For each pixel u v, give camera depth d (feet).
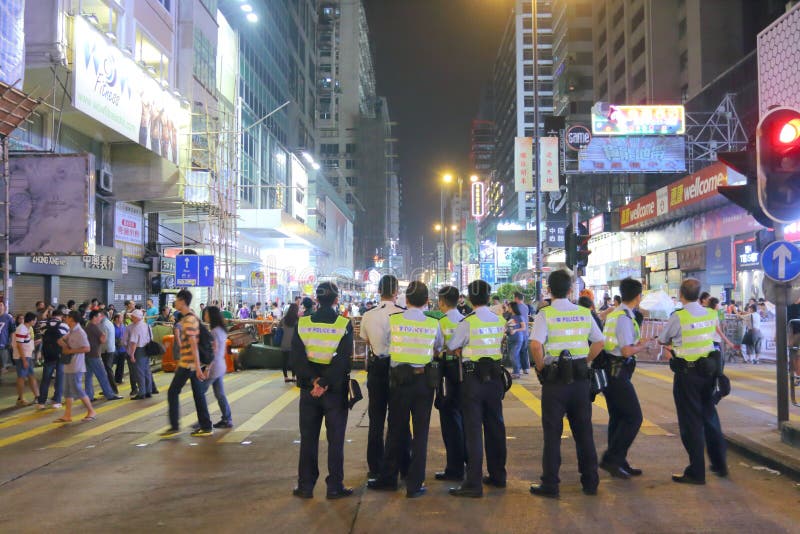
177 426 28.48
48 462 23.27
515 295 46.60
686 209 88.84
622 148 86.79
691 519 16.47
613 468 20.54
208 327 29.43
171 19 78.89
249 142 145.28
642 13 188.65
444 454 23.93
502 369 19.45
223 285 93.81
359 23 409.69
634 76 196.03
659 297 50.34
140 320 38.50
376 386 20.49
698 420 19.69
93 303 53.62
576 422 18.84
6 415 33.53
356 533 15.70
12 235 48.37
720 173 75.82
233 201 92.38
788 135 22.17
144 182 72.84
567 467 21.83
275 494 19.04
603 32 232.12
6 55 41.70
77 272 64.49
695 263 92.68
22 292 57.41
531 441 25.75
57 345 35.35
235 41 124.98
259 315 81.97
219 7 125.90
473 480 18.49
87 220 48.55
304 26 253.65
